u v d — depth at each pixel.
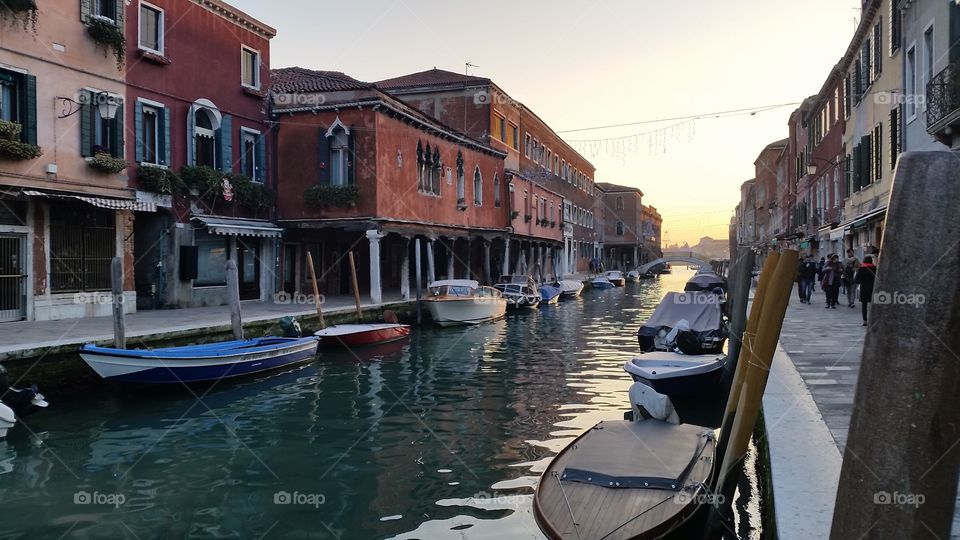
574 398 9.59
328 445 7.34
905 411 1.61
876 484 1.67
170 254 15.30
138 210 14.11
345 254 22.94
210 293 16.53
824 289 16.86
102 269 13.51
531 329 18.64
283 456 6.96
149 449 7.21
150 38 14.88
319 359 12.95
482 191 26.69
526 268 34.88
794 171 40.78
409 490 5.96
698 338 10.89
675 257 68.50
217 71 16.73
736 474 4.63
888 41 17.31
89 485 6.12
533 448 7.17
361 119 18.17
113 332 10.51
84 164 13.06
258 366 10.94
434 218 21.89
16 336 9.86
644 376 8.86
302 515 5.42
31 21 11.98
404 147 19.81
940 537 1.62
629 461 5.13
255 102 18.17
